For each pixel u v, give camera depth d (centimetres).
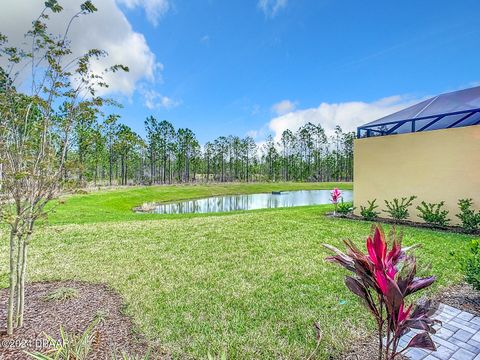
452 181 743
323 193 3391
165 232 725
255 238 656
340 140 5491
